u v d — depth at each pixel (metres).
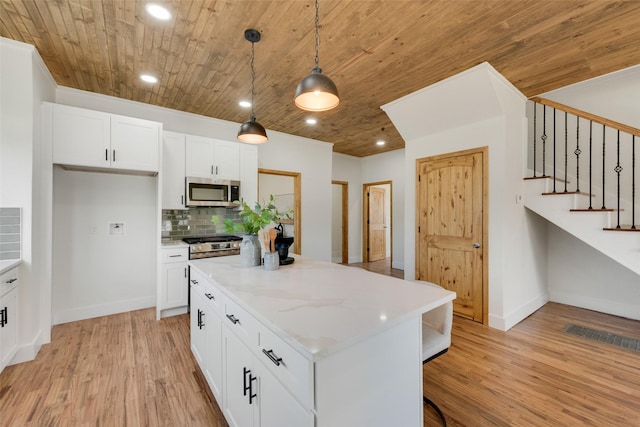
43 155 2.62
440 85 3.05
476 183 3.21
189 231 3.94
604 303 3.49
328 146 5.66
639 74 2.98
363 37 2.27
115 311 3.43
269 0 1.87
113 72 2.82
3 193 2.27
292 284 1.64
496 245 3.04
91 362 2.32
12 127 2.30
